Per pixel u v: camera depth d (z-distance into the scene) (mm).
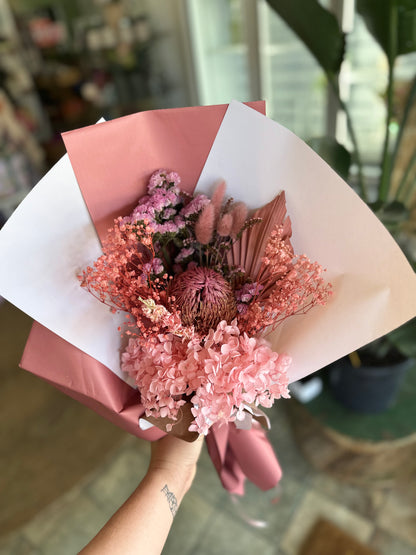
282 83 1665
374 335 406
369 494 914
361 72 1406
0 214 1602
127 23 1824
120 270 408
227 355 368
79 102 2135
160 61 1923
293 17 637
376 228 380
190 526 909
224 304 403
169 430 396
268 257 402
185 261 448
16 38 2031
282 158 397
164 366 381
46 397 1239
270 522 895
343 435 932
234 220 420
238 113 389
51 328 405
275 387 380
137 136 400
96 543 367
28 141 1798
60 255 403
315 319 426
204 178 430
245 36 1622
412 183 813
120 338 443
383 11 628
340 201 387
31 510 964
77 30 1954
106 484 1002
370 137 1499
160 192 409
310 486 943
